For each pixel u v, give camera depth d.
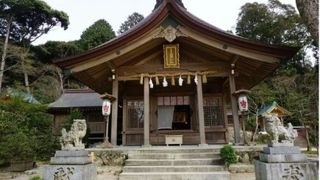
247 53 9.98
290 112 20.62
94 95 20.83
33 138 13.72
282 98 24.14
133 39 10.30
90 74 11.32
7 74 32.75
